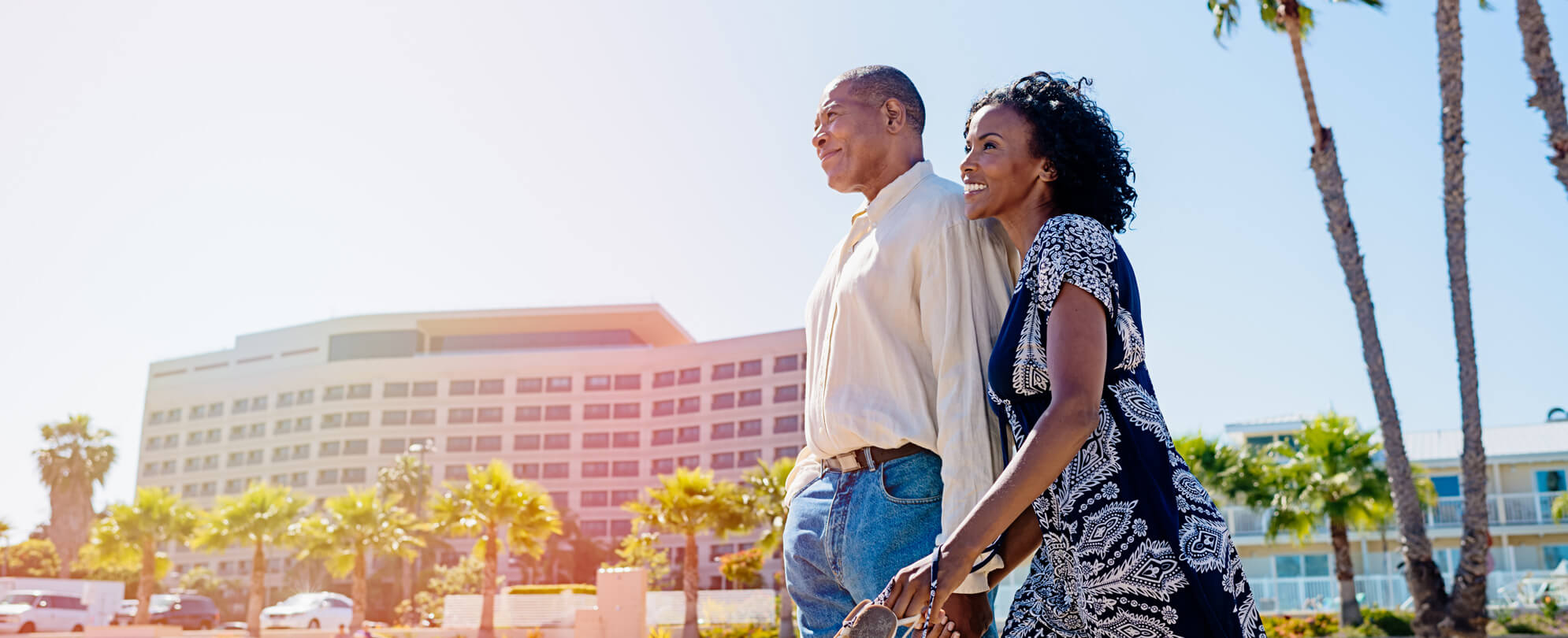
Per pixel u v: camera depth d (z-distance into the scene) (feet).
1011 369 5.34
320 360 291.58
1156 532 4.89
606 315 288.71
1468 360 50.93
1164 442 5.11
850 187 7.33
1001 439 6.13
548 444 262.67
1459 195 49.11
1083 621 5.10
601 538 251.19
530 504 112.57
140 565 139.23
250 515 127.65
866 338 6.60
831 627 6.62
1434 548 119.44
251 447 290.56
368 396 275.80
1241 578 5.10
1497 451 126.31
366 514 128.67
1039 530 5.76
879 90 7.22
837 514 6.42
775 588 196.75
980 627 5.80
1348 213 53.47
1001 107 5.93
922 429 6.28
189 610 138.41
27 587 134.31
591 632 90.27
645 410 259.80
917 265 6.57
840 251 7.17
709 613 114.52
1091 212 5.83
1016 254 6.60
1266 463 82.53
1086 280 5.03
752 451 243.81
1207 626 4.84
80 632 113.29
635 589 91.30
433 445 222.69
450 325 293.84
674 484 104.22
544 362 268.82
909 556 6.18
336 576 129.70
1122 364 5.13
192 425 304.71
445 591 175.73
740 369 251.60
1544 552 116.98
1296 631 80.38
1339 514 78.33
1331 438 79.25
